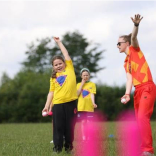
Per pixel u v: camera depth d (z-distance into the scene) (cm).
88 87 2172
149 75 1374
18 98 6084
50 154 1398
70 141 1452
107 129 2766
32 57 10956
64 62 1487
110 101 5934
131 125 3325
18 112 5984
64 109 1430
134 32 1341
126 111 5900
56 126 1441
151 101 1341
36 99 6041
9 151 1529
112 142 1862
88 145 1731
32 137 2244
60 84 1438
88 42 10762
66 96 1426
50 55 10919
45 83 6656
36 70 10469
